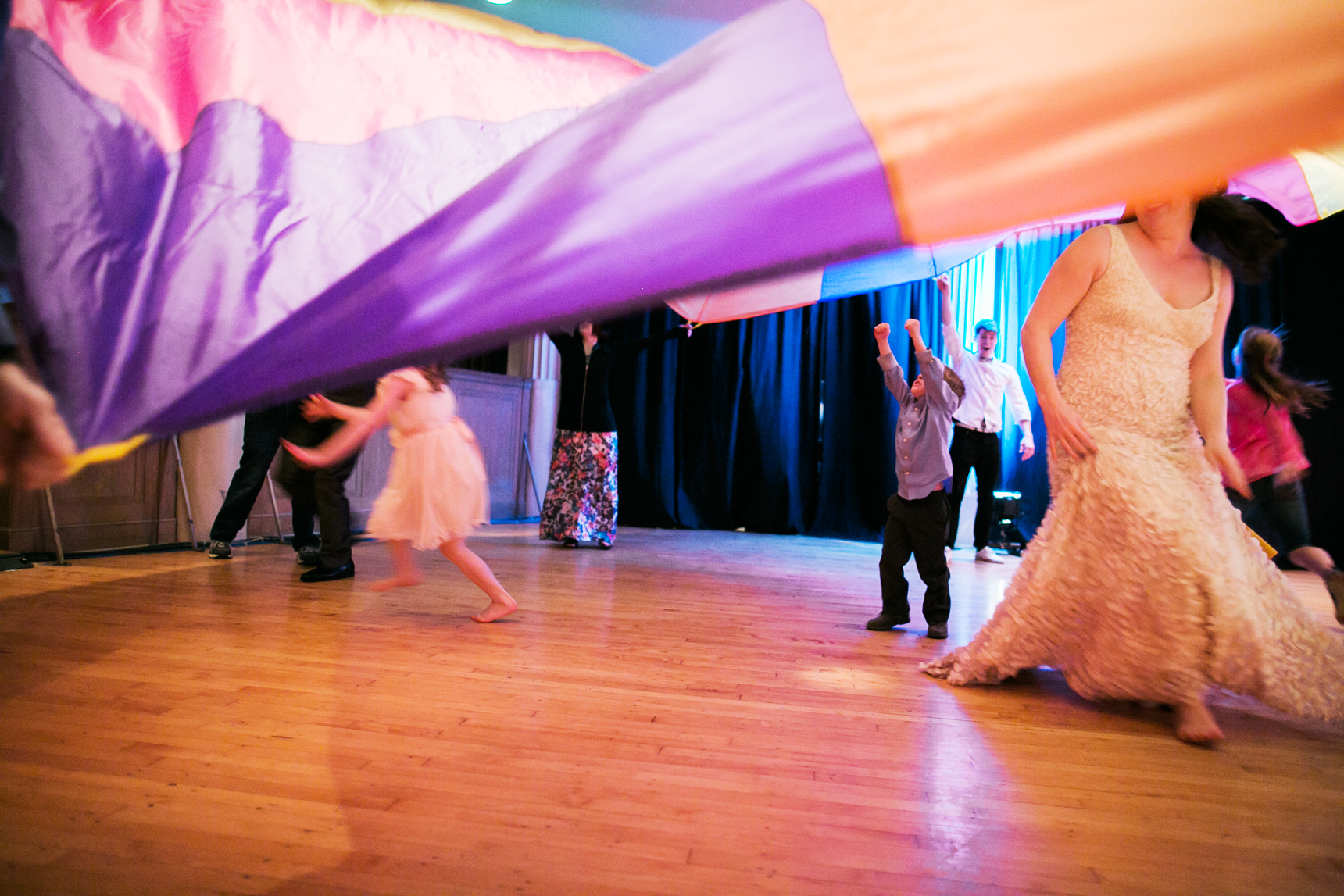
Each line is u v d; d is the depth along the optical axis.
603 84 0.95
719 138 0.79
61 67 0.93
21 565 4.22
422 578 4.23
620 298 0.82
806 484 8.04
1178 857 1.45
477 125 0.93
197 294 0.93
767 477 8.05
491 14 0.92
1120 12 0.69
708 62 0.79
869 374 7.72
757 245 0.79
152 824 1.43
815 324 8.01
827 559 6.05
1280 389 3.59
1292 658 2.18
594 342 5.99
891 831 1.51
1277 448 3.62
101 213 0.93
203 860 1.31
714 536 7.59
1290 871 1.40
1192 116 0.69
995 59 0.72
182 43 0.93
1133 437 2.32
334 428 4.14
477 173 0.92
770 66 0.77
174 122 0.93
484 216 0.86
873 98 0.76
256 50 0.92
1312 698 2.16
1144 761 1.96
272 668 2.47
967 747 2.01
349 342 0.90
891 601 3.49
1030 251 7.31
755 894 1.27
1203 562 2.17
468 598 3.78
